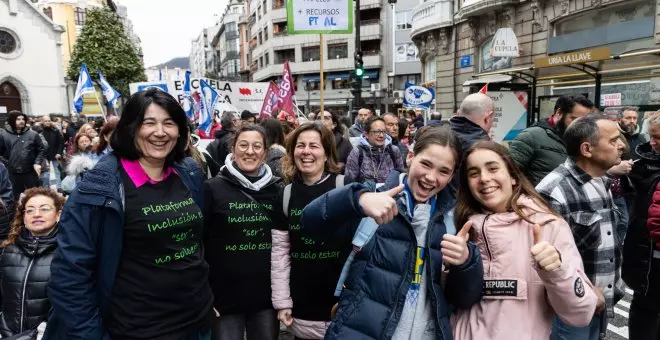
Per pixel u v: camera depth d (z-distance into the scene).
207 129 9.22
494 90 9.22
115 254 1.99
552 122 4.12
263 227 2.93
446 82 21.02
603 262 2.60
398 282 1.86
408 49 40.56
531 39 15.40
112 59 34.25
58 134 11.90
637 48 11.75
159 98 2.09
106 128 4.71
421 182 1.87
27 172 8.53
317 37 45.06
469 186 2.03
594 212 2.61
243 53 70.44
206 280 2.33
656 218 2.94
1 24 30.94
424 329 1.89
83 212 1.94
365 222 1.96
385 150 5.53
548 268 1.65
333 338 1.94
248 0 63.28
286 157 3.03
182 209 2.17
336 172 2.98
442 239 1.93
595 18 13.09
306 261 2.76
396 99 39.81
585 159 2.66
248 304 2.91
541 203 1.99
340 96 44.09
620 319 4.48
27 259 2.91
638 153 3.37
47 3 55.56
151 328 2.04
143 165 2.13
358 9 13.03
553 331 2.57
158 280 2.05
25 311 2.87
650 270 3.05
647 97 10.21
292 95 10.10
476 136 3.62
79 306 1.92
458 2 19.53
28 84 32.28
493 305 1.89
